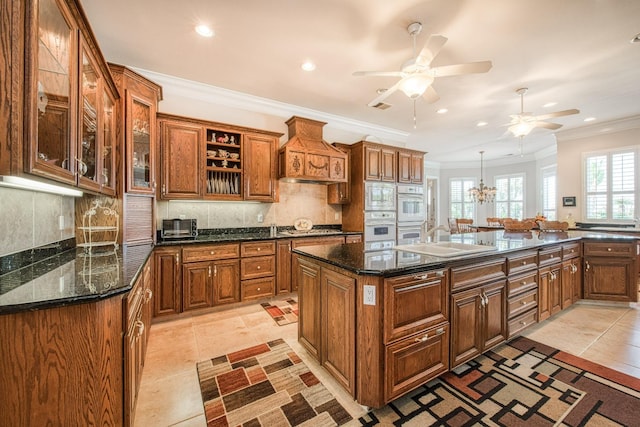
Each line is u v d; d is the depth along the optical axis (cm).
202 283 306
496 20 224
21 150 103
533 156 767
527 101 397
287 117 423
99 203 250
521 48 264
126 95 255
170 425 151
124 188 254
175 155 318
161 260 286
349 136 495
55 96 130
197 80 333
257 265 340
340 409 163
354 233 427
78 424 111
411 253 210
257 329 273
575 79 330
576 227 539
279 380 190
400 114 453
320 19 222
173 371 201
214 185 350
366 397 157
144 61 287
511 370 200
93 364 113
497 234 351
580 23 228
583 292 335
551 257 285
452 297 187
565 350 228
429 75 226
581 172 535
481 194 777
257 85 346
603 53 274
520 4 206
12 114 100
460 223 790
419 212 508
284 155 379
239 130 360
